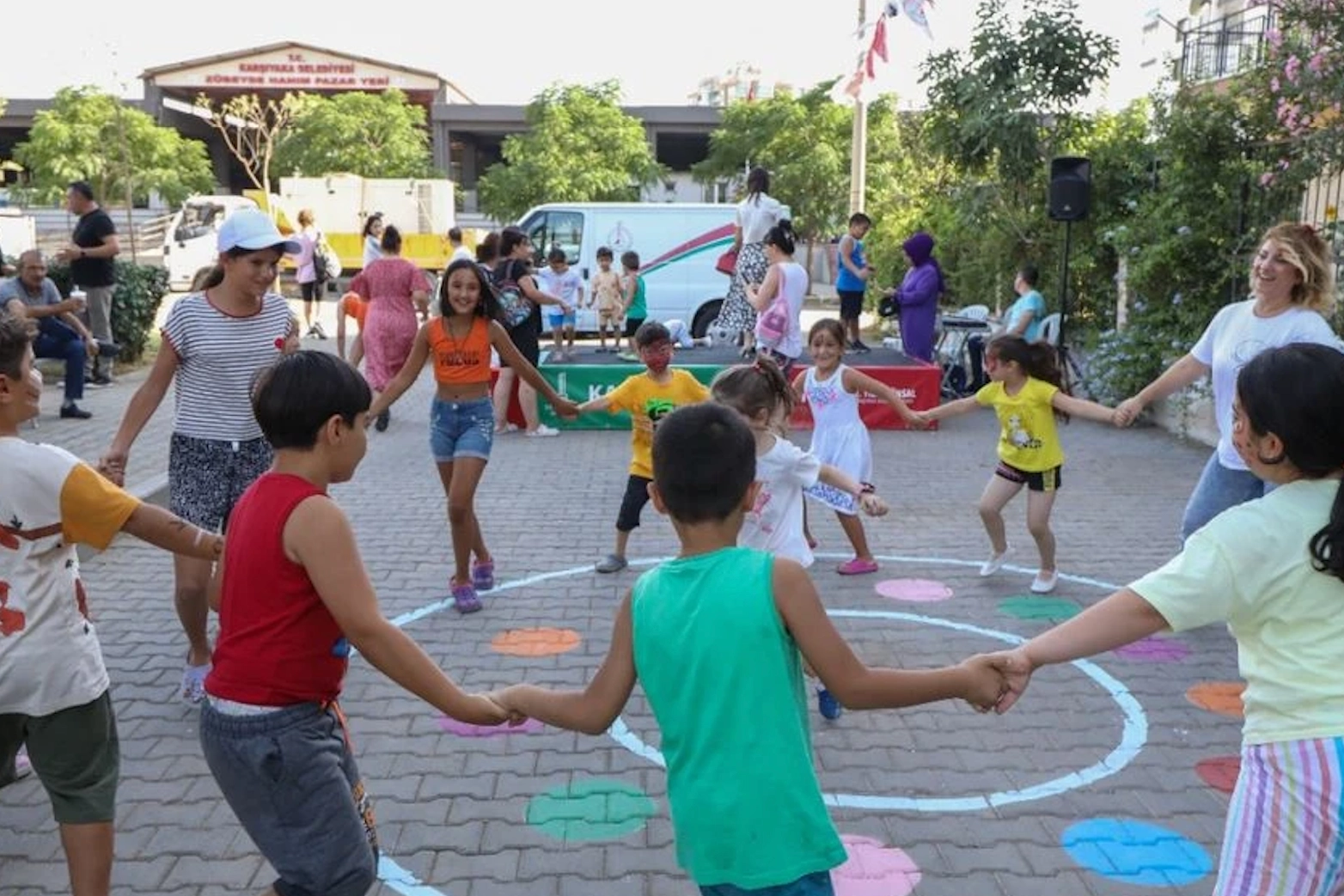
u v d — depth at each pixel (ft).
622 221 62.08
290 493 8.58
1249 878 7.58
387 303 37.32
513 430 39.24
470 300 19.34
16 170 130.62
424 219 103.40
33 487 9.71
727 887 7.59
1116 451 36.04
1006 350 20.90
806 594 7.72
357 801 9.03
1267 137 36.32
